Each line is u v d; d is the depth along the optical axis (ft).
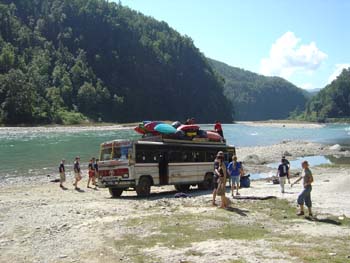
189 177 88.99
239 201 67.21
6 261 38.75
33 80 513.86
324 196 70.85
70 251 41.29
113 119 583.58
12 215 57.98
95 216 56.70
